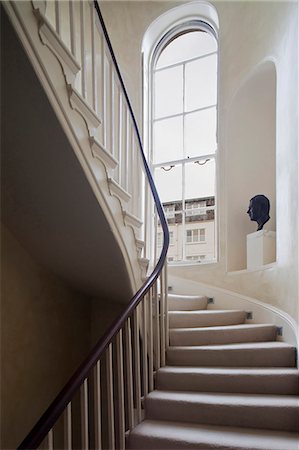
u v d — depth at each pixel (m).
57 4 1.93
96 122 2.24
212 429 2.23
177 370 2.70
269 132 4.28
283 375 2.45
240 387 2.51
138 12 5.16
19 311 2.76
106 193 2.38
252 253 3.90
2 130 1.94
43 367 2.99
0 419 2.48
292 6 3.01
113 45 4.88
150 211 4.84
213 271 4.30
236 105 4.30
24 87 1.75
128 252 2.77
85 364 1.90
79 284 3.39
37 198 2.34
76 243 2.69
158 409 2.42
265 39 3.73
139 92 4.95
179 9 4.87
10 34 1.59
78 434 3.23
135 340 2.51
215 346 2.93
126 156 2.94
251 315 3.64
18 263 2.78
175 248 4.91
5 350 2.58
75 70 2.02
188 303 3.82
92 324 3.84
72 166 2.08
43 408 2.94
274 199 4.19
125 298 3.29
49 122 1.88
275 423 2.19
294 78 2.93
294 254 2.85
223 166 4.38
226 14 4.53
